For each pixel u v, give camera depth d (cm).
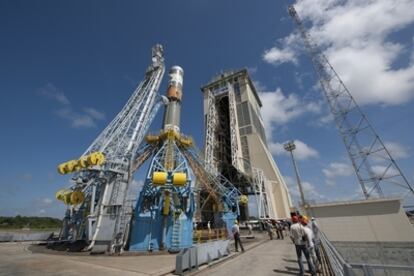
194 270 1088
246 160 6172
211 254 1299
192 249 1126
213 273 1056
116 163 2294
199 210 3659
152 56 3484
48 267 1214
